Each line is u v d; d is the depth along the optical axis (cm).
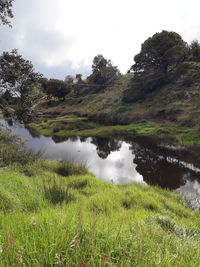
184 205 1084
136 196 930
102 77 10912
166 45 6681
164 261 223
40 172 1164
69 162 1488
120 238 255
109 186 1081
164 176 1833
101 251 220
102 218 371
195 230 545
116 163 2242
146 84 6788
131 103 6750
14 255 193
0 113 1944
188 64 6606
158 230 415
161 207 873
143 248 241
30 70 1906
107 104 7594
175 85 6278
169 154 2662
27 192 709
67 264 186
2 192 600
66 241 220
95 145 3350
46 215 363
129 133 4394
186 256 259
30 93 1975
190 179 1753
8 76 1802
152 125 4812
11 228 290
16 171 1056
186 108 4944
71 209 509
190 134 3678
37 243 222
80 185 1074
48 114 8175
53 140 3812
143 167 2103
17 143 1588
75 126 5584
